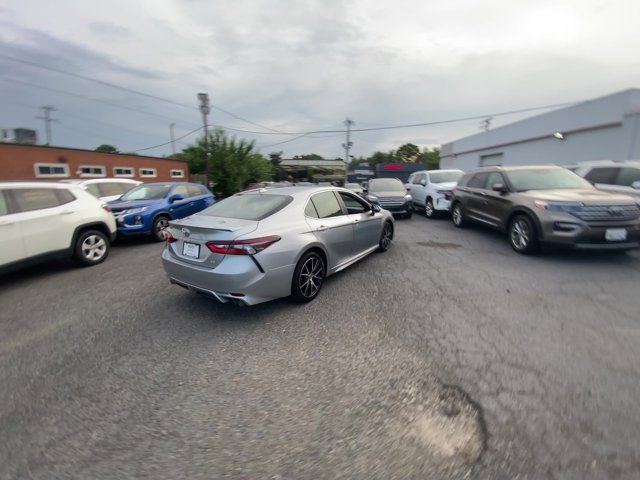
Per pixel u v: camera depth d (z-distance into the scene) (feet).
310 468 6.07
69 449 6.68
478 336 10.57
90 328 12.05
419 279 16.10
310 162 200.34
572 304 12.76
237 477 5.93
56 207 18.81
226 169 86.33
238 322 12.12
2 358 10.18
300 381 8.68
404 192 37.93
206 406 7.85
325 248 14.39
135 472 6.11
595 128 48.47
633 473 5.72
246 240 11.26
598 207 17.11
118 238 28.07
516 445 6.35
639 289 14.10
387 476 5.83
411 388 8.20
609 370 8.63
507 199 21.47
